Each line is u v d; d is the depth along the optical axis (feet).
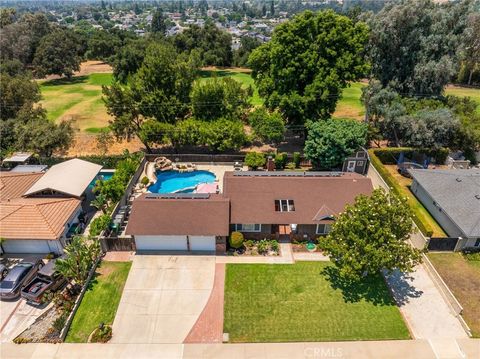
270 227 106.11
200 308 84.89
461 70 271.28
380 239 80.12
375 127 164.04
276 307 85.10
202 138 152.66
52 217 102.99
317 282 92.32
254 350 75.10
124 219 116.98
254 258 100.63
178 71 164.96
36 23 405.39
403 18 168.14
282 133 153.48
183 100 168.14
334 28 151.12
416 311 83.82
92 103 248.52
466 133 149.79
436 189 116.78
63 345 75.97
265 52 171.32
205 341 77.00
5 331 79.05
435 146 150.00
